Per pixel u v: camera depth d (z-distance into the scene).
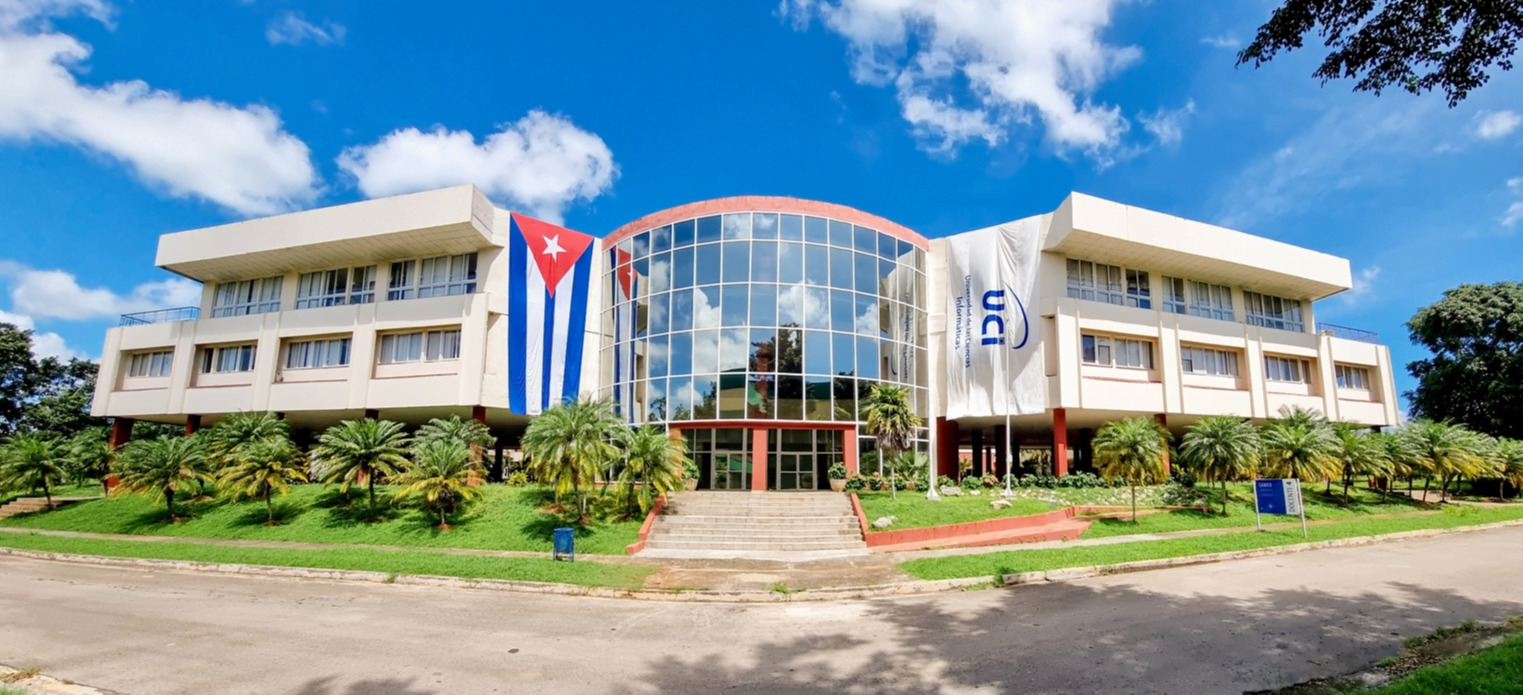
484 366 29.11
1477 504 30.03
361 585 14.91
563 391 31.30
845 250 30.50
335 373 30.39
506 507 23.00
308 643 9.73
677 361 29.23
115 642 9.71
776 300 29.03
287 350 31.62
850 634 10.31
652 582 14.77
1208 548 17.70
